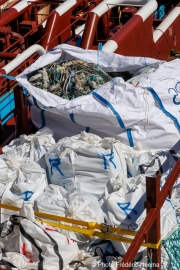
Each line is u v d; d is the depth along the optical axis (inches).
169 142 176.1
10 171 156.9
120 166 157.9
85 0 338.6
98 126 178.9
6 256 133.6
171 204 144.6
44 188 154.9
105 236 137.3
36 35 296.7
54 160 161.5
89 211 141.9
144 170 160.6
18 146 175.2
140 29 275.0
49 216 141.6
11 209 148.7
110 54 209.2
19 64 214.2
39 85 192.4
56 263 132.6
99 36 309.1
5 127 218.5
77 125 185.3
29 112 215.5
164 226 138.2
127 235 136.7
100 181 156.0
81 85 191.3
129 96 174.4
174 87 180.2
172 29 317.7
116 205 141.9
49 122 192.2
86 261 138.3
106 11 287.1
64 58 210.4
